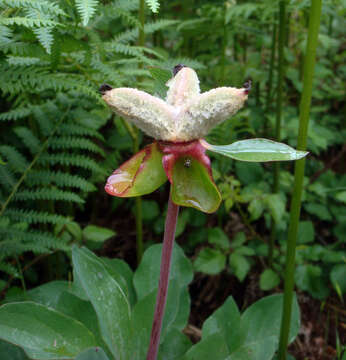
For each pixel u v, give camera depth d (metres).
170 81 0.18
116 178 0.17
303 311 0.42
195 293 0.45
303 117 0.24
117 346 0.22
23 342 0.20
